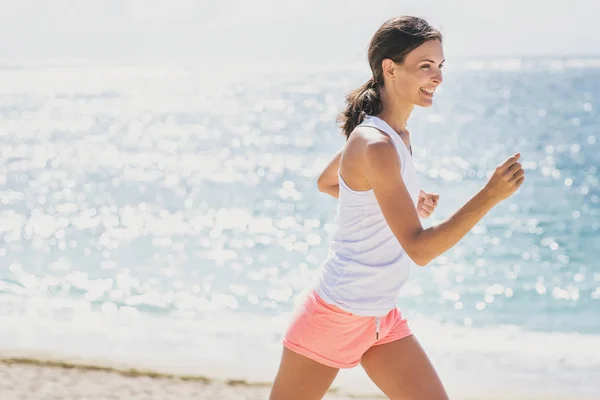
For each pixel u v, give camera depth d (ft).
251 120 111.45
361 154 8.05
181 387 14.55
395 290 8.51
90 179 57.82
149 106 145.38
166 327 19.33
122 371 15.46
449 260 30.50
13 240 34.83
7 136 94.63
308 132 93.30
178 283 27.04
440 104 126.82
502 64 339.36
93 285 26.63
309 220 39.37
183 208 44.14
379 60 8.47
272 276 28.17
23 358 16.15
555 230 35.96
